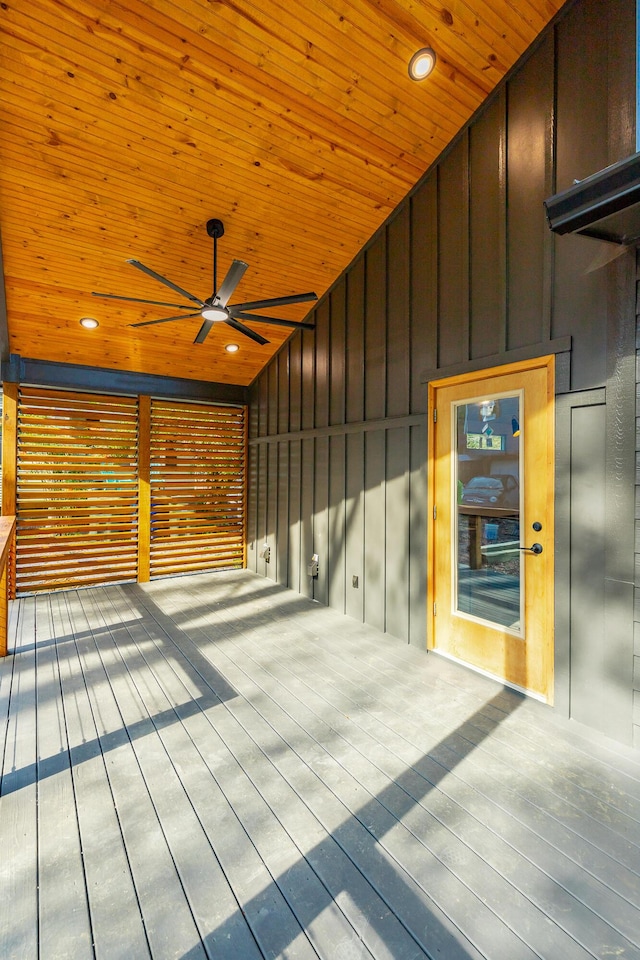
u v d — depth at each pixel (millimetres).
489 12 2703
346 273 4555
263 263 4344
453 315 3457
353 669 3334
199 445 6207
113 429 5621
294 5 2574
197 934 1441
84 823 1886
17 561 5066
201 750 2377
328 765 2260
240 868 1679
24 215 3475
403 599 3891
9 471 5008
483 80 3084
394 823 1894
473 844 1790
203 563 6340
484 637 3211
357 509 4434
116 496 5629
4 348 4730
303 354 5246
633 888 1605
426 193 3680
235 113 3059
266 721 2646
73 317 4574
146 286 4285
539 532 2861
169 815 1932
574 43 2660
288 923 1478
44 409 5207
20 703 2840
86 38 2562
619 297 2445
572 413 2676
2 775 2178
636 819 1923
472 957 1375
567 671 2689
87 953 1383
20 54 2584
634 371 2387
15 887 1596
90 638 3914
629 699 2412
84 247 3814
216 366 5859
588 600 2594
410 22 2721
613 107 2434
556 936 1442
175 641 3859
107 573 5668
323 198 3764
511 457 3039
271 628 4184
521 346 2967
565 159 2705
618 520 2451
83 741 2451
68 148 3082
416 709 2779
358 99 3100
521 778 2172
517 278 2994
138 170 3303
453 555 3455
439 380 3520
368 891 1590
